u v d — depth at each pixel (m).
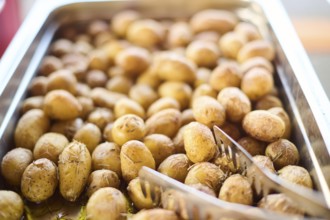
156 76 0.62
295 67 0.52
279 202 0.38
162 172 0.45
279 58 0.59
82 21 0.71
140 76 0.63
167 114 0.51
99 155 0.47
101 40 0.70
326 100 0.47
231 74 0.55
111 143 0.48
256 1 0.69
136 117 0.48
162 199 0.40
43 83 0.56
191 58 0.64
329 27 0.65
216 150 0.45
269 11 0.65
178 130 0.51
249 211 0.34
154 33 0.69
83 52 0.67
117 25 0.71
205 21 0.70
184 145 0.47
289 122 0.50
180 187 0.37
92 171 0.47
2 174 0.46
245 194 0.39
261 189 0.40
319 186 0.42
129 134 0.47
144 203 0.42
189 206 0.37
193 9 0.73
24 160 0.46
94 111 0.55
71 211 0.44
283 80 0.56
